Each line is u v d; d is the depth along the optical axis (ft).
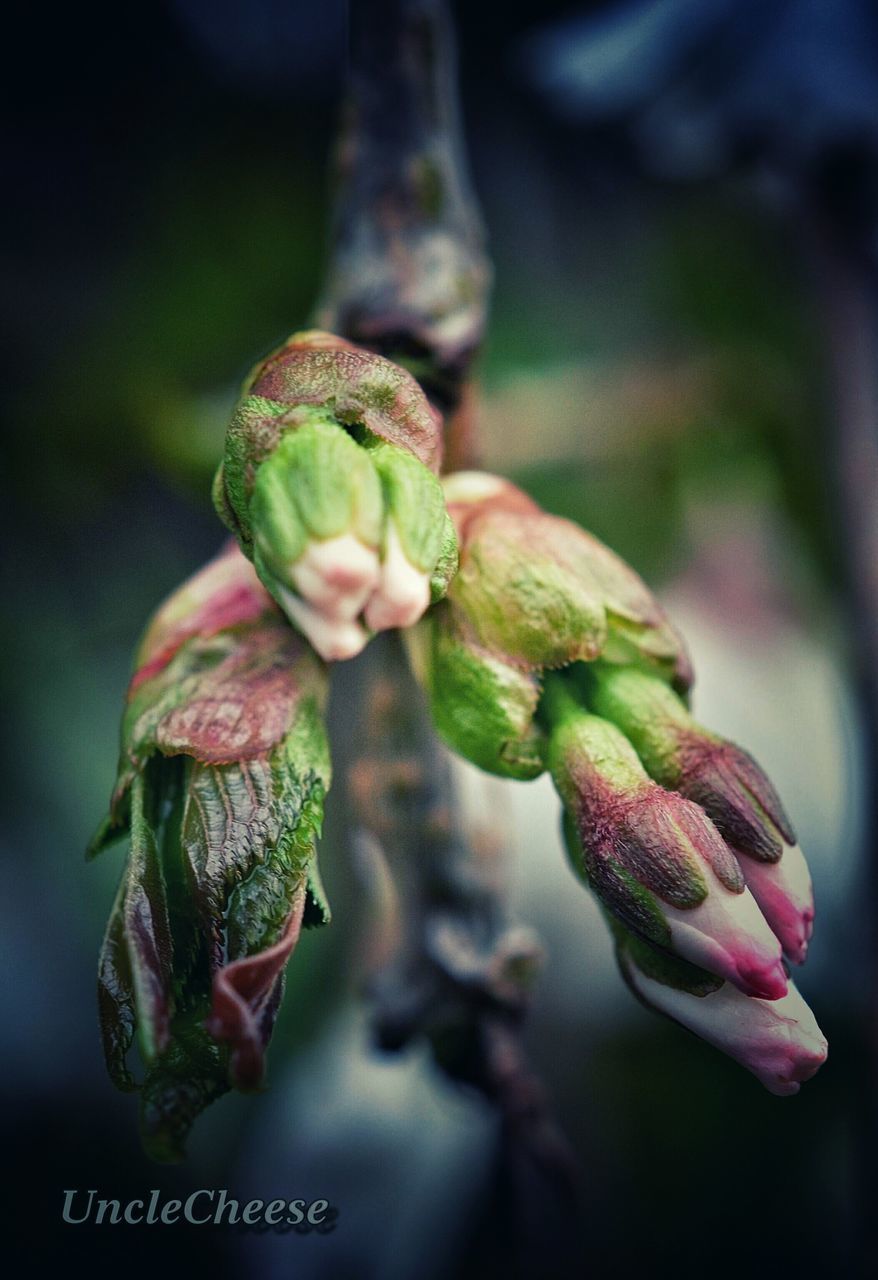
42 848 0.67
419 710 0.33
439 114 0.33
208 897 0.26
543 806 0.62
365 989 0.37
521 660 0.28
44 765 0.66
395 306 0.33
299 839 0.26
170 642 0.28
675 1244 0.65
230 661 0.28
